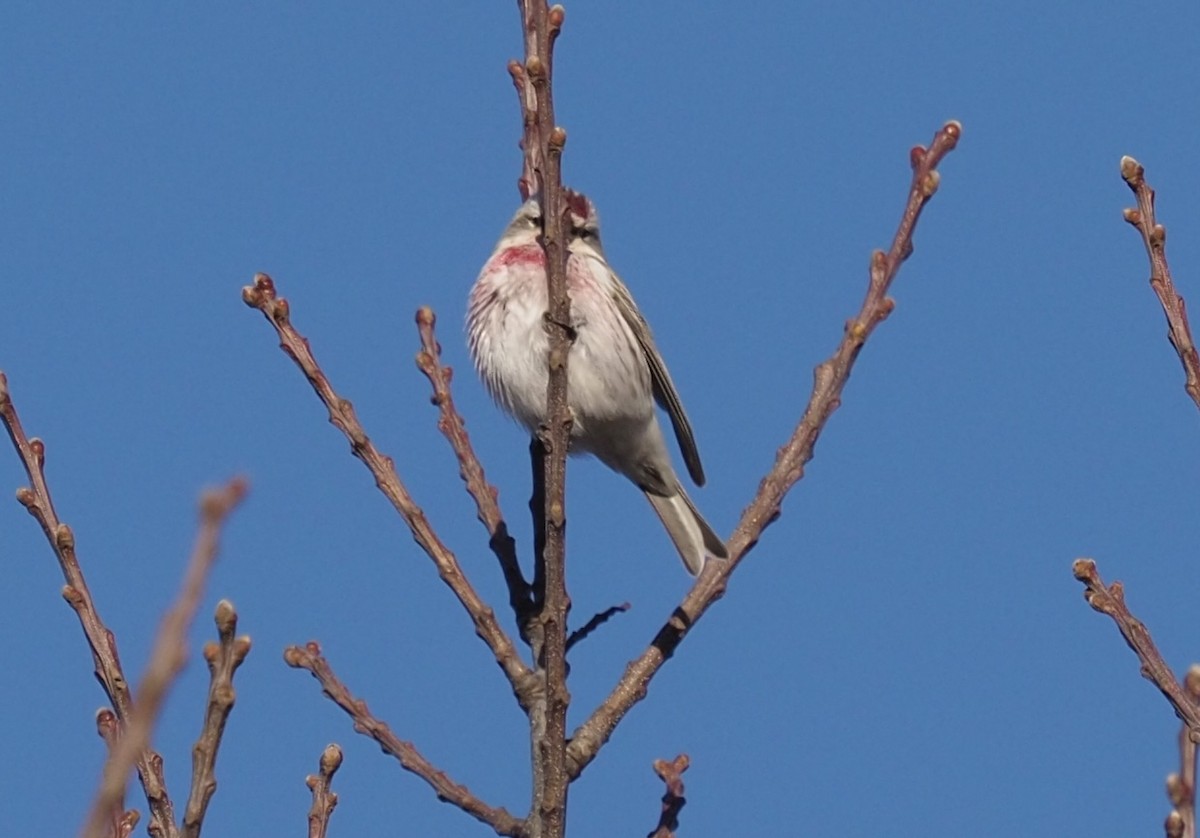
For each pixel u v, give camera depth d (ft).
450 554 34.35
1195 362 27.30
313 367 34.94
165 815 26.13
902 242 35.60
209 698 22.81
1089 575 27.63
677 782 34.04
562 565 30.83
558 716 30.27
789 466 35.83
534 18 31.63
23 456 29.50
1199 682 26.45
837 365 36.06
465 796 32.45
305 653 33.19
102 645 28.02
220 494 15.75
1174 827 24.02
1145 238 28.04
